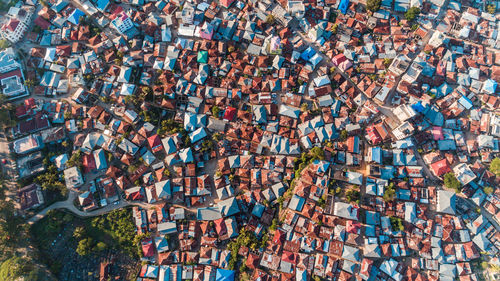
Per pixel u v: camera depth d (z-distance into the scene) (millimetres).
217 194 99375
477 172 98188
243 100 106125
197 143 102250
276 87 104875
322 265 89188
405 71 102938
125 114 101250
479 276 93562
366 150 100688
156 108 104312
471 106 103375
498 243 94688
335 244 90750
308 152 101500
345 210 90688
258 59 106250
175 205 98750
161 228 94562
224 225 94625
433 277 91938
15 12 106812
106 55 106375
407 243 93438
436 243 93125
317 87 104062
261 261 90688
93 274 92812
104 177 99750
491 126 102125
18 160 97625
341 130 102188
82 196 95625
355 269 89562
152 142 99875
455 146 100875
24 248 93000
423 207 95250
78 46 107000
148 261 93938
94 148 101000
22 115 100562
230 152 102312
